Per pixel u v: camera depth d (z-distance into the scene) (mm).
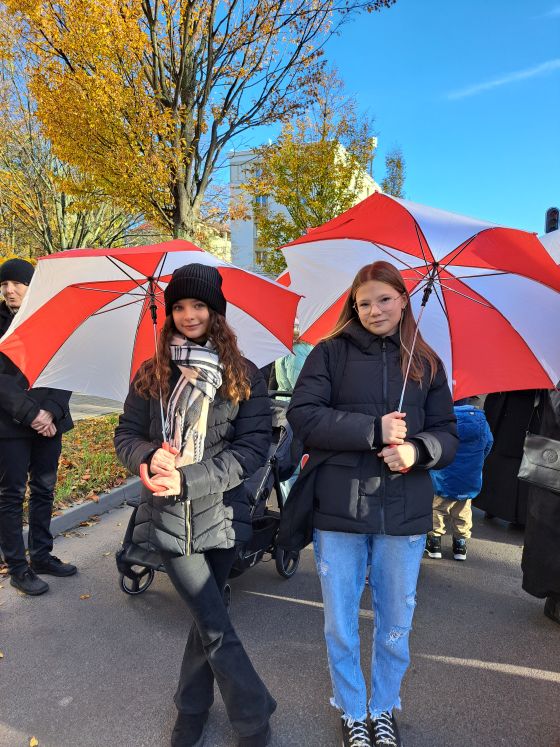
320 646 3035
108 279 2607
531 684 2717
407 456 1918
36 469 3668
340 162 16844
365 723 2164
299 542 2174
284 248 3123
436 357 2238
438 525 4234
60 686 2637
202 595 2008
